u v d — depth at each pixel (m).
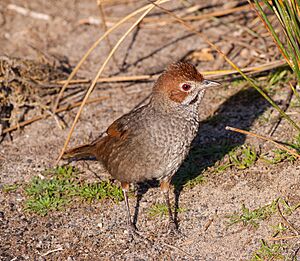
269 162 11.93
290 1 10.58
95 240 10.96
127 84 15.43
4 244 10.98
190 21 17.34
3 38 17.28
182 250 10.50
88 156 12.56
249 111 13.85
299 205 10.77
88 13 18.23
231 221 10.82
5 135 14.18
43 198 11.97
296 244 10.09
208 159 12.59
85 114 14.63
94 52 16.70
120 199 11.86
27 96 14.80
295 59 10.94
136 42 16.94
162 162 10.50
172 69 10.51
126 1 18.52
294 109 13.44
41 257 10.63
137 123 10.52
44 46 16.94
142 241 10.83
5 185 12.56
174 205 11.53
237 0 17.44
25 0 18.92
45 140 13.96
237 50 15.95
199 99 10.62
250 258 10.03
